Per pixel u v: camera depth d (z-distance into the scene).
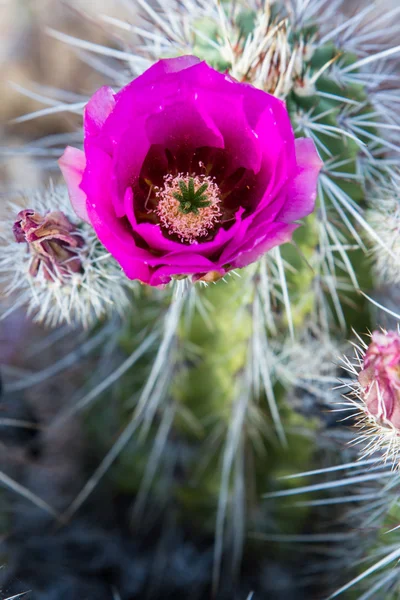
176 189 0.31
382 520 0.35
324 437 0.38
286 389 0.38
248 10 0.36
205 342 0.37
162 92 0.29
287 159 0.28
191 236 0.31
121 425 0.42
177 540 0.43
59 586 0.42
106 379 0.40
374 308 0.39
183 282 0.30
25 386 0.43
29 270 0.33
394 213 0.35
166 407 0.39
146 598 0.42
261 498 0.40
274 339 0.38
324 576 0.41
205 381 0.38
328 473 0.39
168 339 0.36
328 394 0.37
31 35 0.58
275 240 0.29
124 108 0.29
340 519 0.38
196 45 0.35
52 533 0.43
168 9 0.38
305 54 0.35
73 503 0.43
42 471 0.44
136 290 0.36
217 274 0.29
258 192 0.30
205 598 0.42
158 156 0.31
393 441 0.31
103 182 0.29
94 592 0.42
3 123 0.58
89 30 0.58
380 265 0.36
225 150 0.31
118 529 0.44
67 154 0.30
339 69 0.36
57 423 0.42
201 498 0.41
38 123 0.58
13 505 0.43
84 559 0.43
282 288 0.34
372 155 0.37
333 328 0.38
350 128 0.35
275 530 0.41
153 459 0.40
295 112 0.34
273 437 0.39
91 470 0.44
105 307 0.37
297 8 0.36
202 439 0.40
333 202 0.35
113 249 0.28
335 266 0.37
